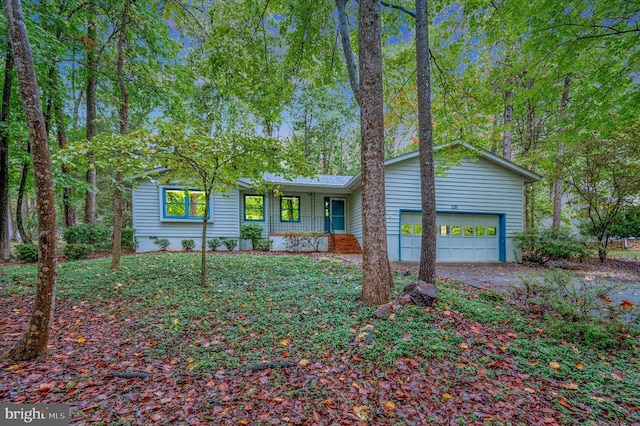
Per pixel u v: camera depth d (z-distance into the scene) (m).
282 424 2.15
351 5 7.07
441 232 11.71
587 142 10.20
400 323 3.78
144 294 5.11
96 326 3.91
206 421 2.17
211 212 12.62
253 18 6.98
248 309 4.39
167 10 7.14
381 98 4.63
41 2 7.92
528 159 12.95
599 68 5.99
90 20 8.34
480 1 6.43
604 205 11.20
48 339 3.24
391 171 11.52
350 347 3.26
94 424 2.11
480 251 11.98
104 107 11.90
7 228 9.07
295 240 12.40
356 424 2.17
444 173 10.48
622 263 10.85
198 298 4.91
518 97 7.07
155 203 12.01
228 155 5.20
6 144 8.90
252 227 12.73
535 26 5.79
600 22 5.51
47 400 2.40
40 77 8.62
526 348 3.36
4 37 7.47
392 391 2.56
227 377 2.76
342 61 8.27
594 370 2.96
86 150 4.40
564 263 10.91
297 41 7.39
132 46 8.85
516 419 2.27
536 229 11.28
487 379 2.78
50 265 3.16
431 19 7.27
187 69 9.62
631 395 2.57
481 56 10.73
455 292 5.35
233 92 7.60
